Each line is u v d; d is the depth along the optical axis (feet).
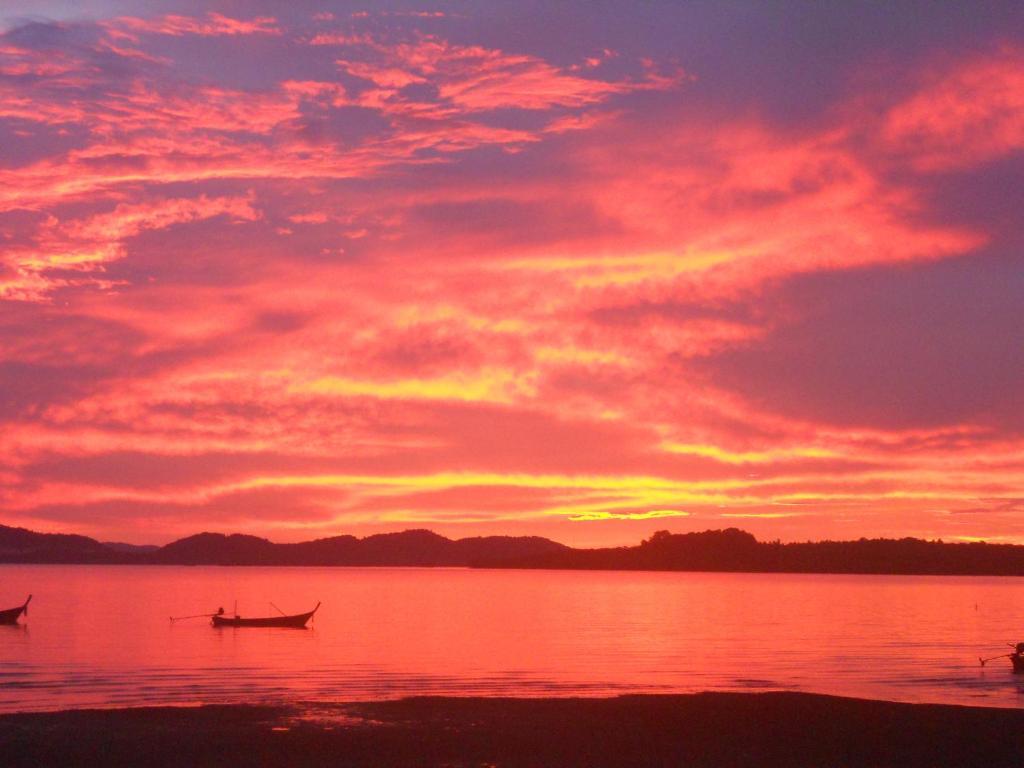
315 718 125.08
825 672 192.75
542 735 117.19
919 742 116.98
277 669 187.93
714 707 135.64
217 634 272.10
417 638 266.16
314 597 544.62
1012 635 291.17
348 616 371.15
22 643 239.09
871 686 172.04
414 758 106.22
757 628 317.22
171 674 178.70
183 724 120.47
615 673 186.60
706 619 364.99
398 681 170.50
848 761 108.88
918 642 265.54
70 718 123.75
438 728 119.85
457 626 317.01
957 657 224.74
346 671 185.57
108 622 313.53
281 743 111.34
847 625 334.85
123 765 102.53
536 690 160.35
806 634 293.23
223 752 107.34
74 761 103.65
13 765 102.12
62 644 237.04
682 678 180.55
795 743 115.65
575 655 222.69
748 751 111.86
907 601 536.83
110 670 184.24
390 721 123.65
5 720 122.11
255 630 288.10
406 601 507.30
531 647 242.37
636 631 300.61
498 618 363.15
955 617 386.11
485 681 171.83
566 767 103.96
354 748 109.70
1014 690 167.43
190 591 595.06
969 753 112.57
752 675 186.50
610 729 120.98
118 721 122.01
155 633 273.33
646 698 142.51
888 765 107.86
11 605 417.90
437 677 176.86
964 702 153.17
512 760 106.22
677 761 107.14
